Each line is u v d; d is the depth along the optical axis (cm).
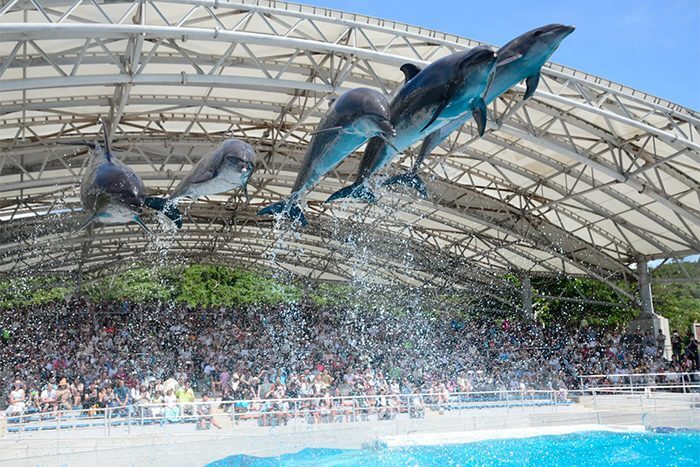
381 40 1728
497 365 2994
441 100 895
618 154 2233
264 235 3397
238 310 4106
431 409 1961
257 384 2064
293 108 2084
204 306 4559
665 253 2995
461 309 4000
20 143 2073
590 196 2666
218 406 1842
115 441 1448
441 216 3186
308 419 1712
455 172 2655
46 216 2766
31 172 2297
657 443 1648
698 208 2481
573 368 2927
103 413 1906
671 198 2369
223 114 2148
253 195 2758
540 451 1574
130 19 1547
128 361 2906
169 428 1627
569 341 3359
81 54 1446
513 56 909
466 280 3922
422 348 3331
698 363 2802
